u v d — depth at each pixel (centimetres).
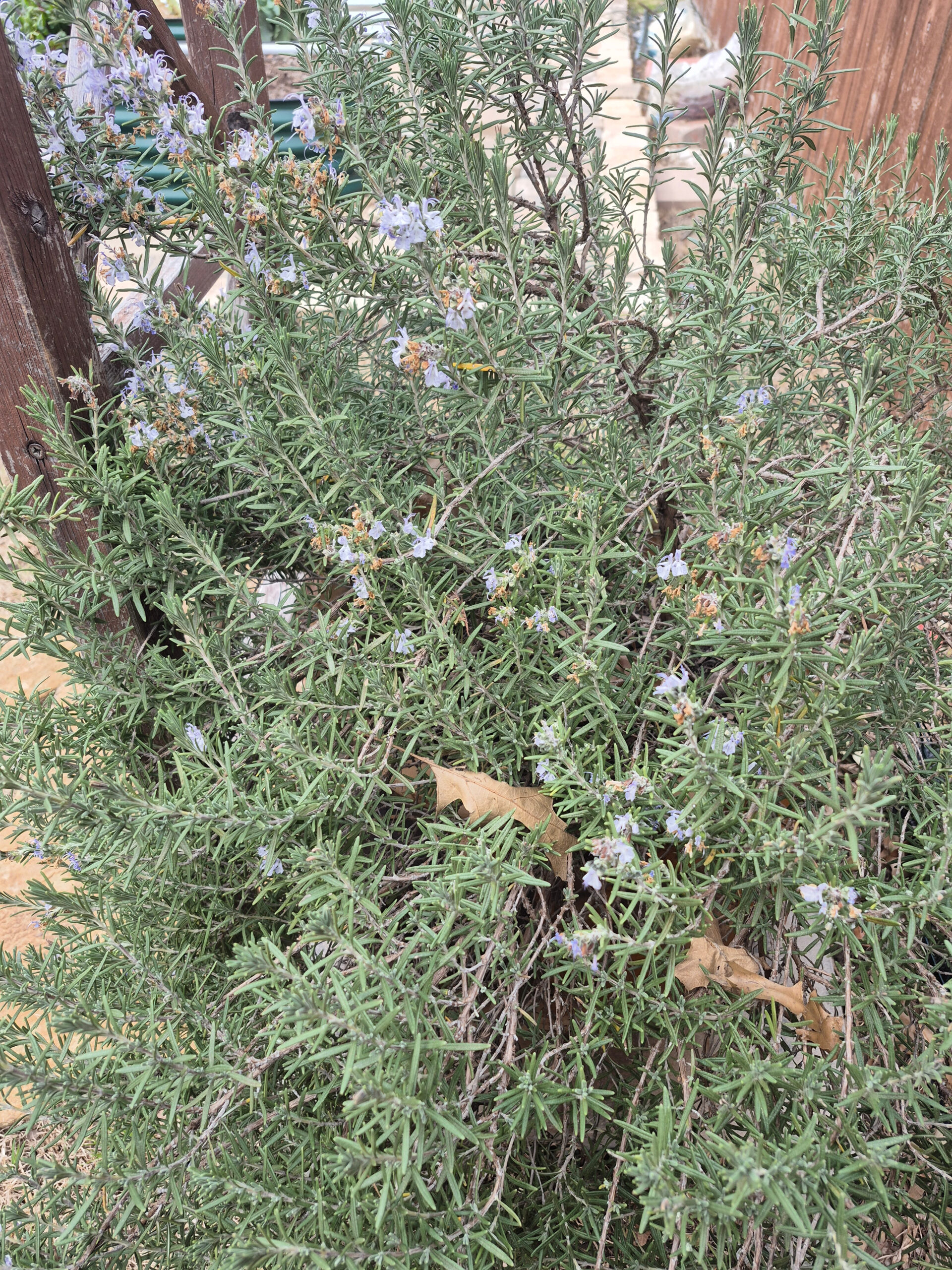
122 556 149
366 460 139
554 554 132
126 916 129
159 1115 111
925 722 129
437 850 117
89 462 139
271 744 127
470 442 151
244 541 170
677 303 173
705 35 590
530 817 117
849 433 116
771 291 162
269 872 119
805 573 129
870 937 97
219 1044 114
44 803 120
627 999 110
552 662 129
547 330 133
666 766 101
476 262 129
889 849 128
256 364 139
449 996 109
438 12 137
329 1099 118
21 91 139
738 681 113
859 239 176
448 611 133
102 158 157
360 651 135
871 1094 90
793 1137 91
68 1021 98
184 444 150
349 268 134
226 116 216
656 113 183
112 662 143
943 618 134
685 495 138
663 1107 85
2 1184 145
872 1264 80
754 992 103
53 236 145
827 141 386
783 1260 103
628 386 148
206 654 133
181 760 127
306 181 128
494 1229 100
